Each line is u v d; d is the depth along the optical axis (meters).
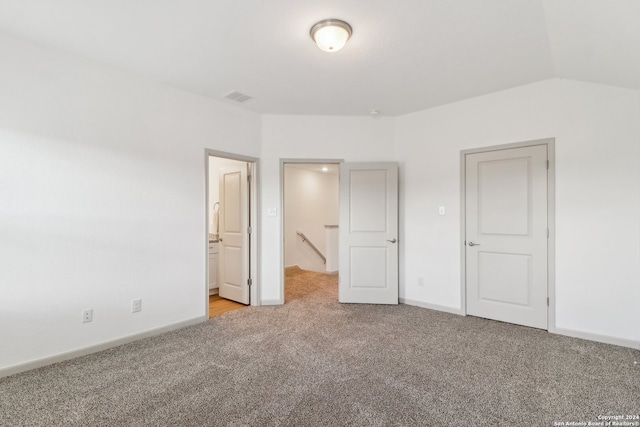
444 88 3.36
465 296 3.67
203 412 1.85
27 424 1.75
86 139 2.68
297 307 4.01
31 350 2.39
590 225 2.92
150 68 2.88
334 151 4.21
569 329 3.02
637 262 2.73
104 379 2.23
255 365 2.43
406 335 3.04
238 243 4.30
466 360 2.50
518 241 3.32
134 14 2.10
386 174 4.12
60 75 2.54
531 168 3.24
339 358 2.54
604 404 1.92
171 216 3.24
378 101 3.73
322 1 1.98
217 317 3.62
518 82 3.20
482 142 3.55
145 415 1.82
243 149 3.92
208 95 3.52
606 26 2.06
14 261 2.32
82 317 2.64
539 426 1.73
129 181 2.94
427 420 1.77
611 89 2.83
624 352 2.65
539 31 2.29
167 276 3.21
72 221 2.60
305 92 3.46
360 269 4.17
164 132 3.20
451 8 2.04
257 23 2.21
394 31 2.31
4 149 2.29
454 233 3.76
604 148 2.86
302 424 1.74
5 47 2.30
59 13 2.08
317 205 7.66
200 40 2.43
